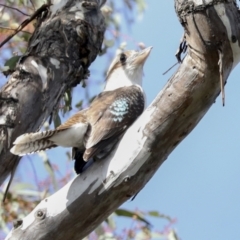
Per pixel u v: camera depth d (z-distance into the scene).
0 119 10.12
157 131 9.12
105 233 12.90
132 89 11.34
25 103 10.29
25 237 9.38
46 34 10.94
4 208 13.42
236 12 8.70
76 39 10.94
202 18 8.63
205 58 8.73
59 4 11.27
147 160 9.27
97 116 10.23
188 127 9.09
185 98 8.91
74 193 9.41
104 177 9.36
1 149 10.05
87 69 11.09
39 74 10.55
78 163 9.98
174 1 8.93
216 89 8.89
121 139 9.45
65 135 9.83
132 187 9.38
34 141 9.66
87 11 11.16
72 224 9.42
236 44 8.68
